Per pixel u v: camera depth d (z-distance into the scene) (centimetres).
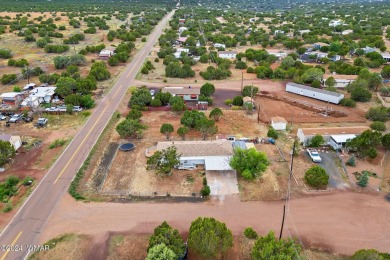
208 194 4778
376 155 5719
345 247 3938
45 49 13412
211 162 5412
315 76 9738
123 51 12900
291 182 5172
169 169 5153
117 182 5134
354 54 13312
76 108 7762
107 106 8188
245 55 12900
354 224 4300
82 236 4031
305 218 4394
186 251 3722
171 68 10675
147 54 13688
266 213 4488
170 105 8100
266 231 4162
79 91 8662
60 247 3862
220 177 5222
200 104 8106
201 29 18400
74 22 19175
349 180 5222
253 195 4856
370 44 14088
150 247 3541
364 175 4975
